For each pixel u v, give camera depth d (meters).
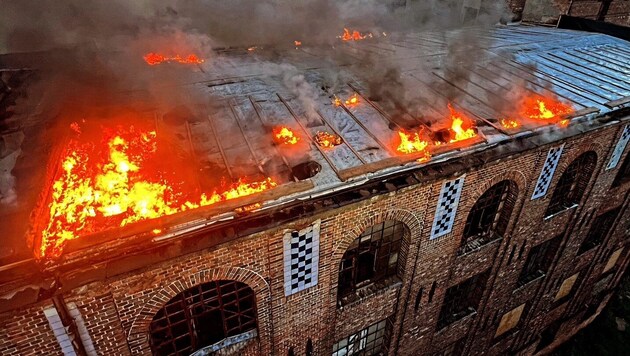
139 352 5.91
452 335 11.10
